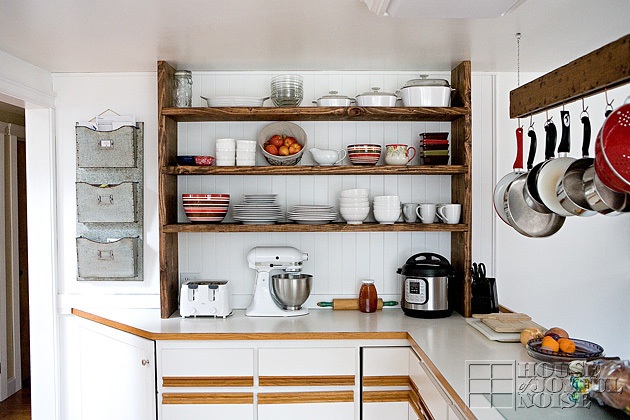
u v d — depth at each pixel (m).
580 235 3.39
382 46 2.77
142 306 3.31
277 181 3.31
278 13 2.27
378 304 3.27
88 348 3.24
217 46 2.76
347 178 3.32
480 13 1.98
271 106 3.31
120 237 3.33
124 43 2.70
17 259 4.61
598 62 1.43
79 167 3.27
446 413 1.96
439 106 3.03
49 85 3.28
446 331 2.73
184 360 2.76
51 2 2.13
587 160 1.78
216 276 3.33
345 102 3.04
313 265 3.33
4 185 4.47
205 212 3.03
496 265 3.35
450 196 3.34
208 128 3.29
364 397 2.75
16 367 4.59
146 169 3.32
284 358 2.76
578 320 3.40
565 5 2.18
